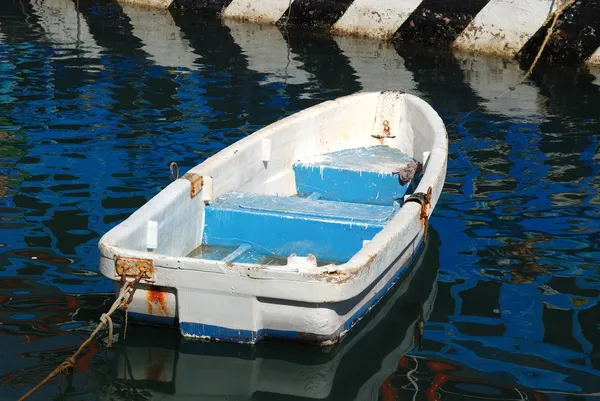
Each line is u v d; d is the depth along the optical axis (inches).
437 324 245.8
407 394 213.6
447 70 522.6
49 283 257.1
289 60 535.5
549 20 528.7
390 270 249.1
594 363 227.8
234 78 490.3
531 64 540.7
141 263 218.1
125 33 586.6
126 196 321.7
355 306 232.5
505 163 373.1
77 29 592.1
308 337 224.1
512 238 301.3
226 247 273.7
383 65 530.6
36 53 524.7
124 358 222.4
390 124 363.6
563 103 460.8
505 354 231.3
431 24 578.6
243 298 217.6
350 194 323.9
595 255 289.6
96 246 281.1
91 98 441.4
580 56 536.7
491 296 262.2
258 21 634.8
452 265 281.1
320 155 343.0
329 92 469.4
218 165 277.6
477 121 428.8
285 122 323.3
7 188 323.6
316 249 267.7
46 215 302.2
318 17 613.3
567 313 252.7
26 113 412.8
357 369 223.0
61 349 225.0
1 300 246.4
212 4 649.6
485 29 563.5
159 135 390.3
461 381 219.0
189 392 211.8
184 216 259.9
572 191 343.3
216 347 227.3
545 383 218.4
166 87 466.6
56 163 351.3
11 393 206.1
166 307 226.1
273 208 274.1
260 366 222.2
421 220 263.0
